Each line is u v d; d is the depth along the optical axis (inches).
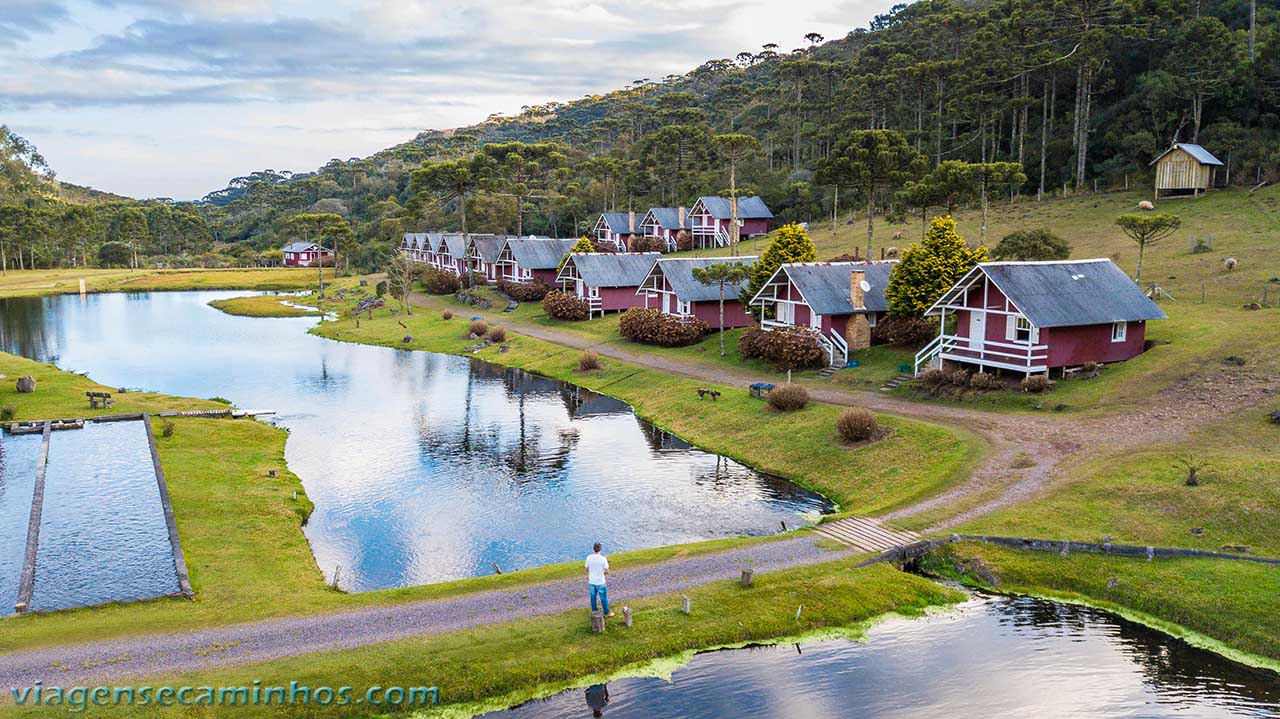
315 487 1658.5
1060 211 3567.9
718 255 4131.4
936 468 1508.4
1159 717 856.3
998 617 1069.8
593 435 2039.9
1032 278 1873.8
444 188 4968.0
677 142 5974.4
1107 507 1264.8
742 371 2428.6
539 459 1843.0
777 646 1003.3
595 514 1499.8
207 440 1925.4
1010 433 1624.0
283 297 4972.9
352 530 1430.9
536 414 2257.6
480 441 1993.1
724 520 1459.2
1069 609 1084.5
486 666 927.7
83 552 1272.1
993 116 4375.0
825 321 2354.8
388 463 1819.6
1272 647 952.3
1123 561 1141.1
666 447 1929.1
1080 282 1909.4
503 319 3698.3
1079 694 901.2
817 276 2399.1
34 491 1539.1
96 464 1729.8
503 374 2819.9
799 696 900.6
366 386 2635.3
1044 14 4520.2
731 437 1916.8
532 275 4151.1
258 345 3427.7
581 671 933.2
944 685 922.1
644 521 1461.6
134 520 1409.9
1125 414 1630.2
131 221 7716.5
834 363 2310.5
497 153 4928.6
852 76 5718.5
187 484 1589.6
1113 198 3604.8
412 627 1010.1
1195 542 1151.6
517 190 5108.3
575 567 1197.1
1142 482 1317.7
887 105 5295.3
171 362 3038.9
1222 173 3511.3
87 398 2306.8
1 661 917.2
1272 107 3718.0
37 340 3528.5
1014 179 2787.9
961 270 2214.6
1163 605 1053.8
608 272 3511.3
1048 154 4178.2
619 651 966.4
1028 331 1839.3
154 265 7623.0
